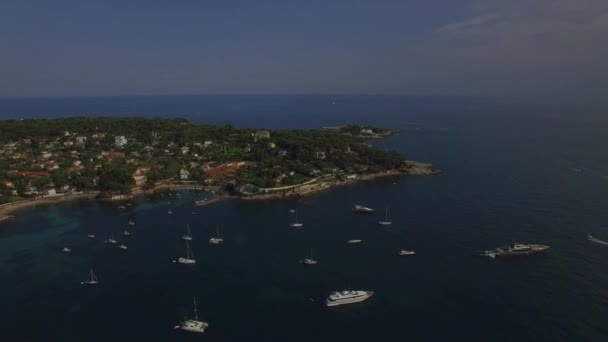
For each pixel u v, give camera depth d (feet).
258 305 513.86
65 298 543.39
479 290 529.86
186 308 511.40
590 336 435.53
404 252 638.94
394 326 464.24
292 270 600.80
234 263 629.51
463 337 442.50
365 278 570.05
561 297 507.30
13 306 526.98
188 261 635.66
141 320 490.08
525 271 572.10
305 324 473.26
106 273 609.83
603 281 539.29
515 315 475.31
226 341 447.83
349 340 443.32
